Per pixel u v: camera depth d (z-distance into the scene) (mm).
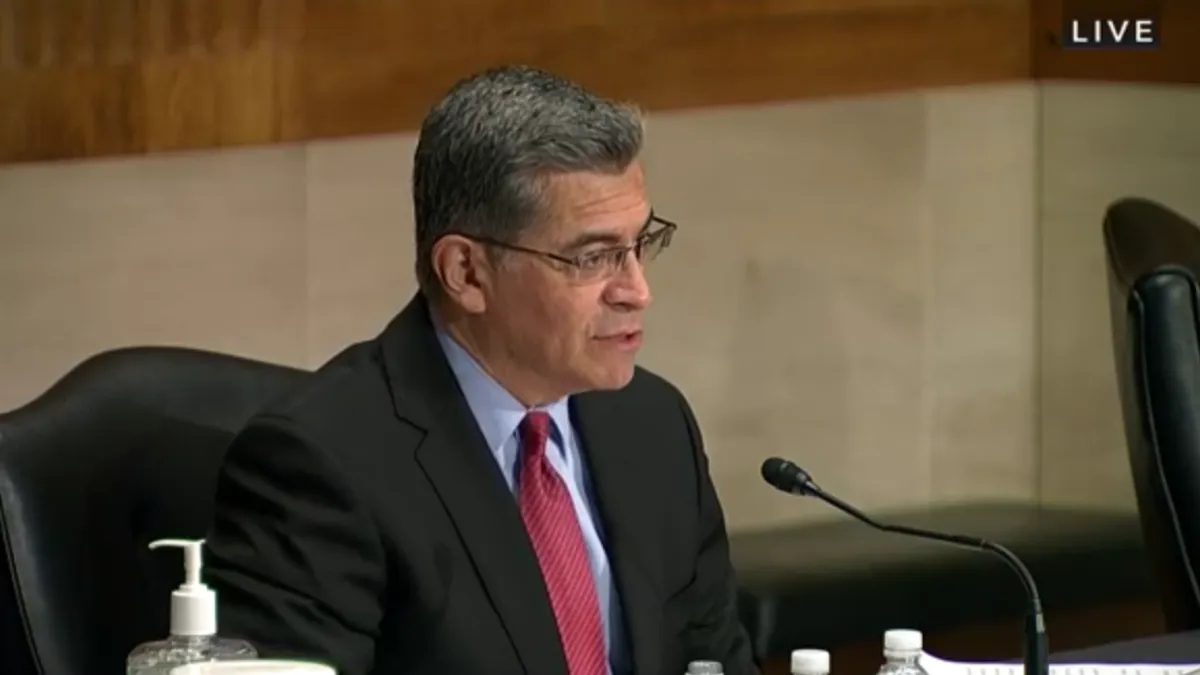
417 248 7789
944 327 16359
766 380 15500
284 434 7469
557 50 13969
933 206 16156
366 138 13266
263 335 12992
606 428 8320
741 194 15141
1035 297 16797
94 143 12188
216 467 8719
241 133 12758
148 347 8859
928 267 16203
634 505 8195
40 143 11992
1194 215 16375
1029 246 16734
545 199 7371
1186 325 9758
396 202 13453
